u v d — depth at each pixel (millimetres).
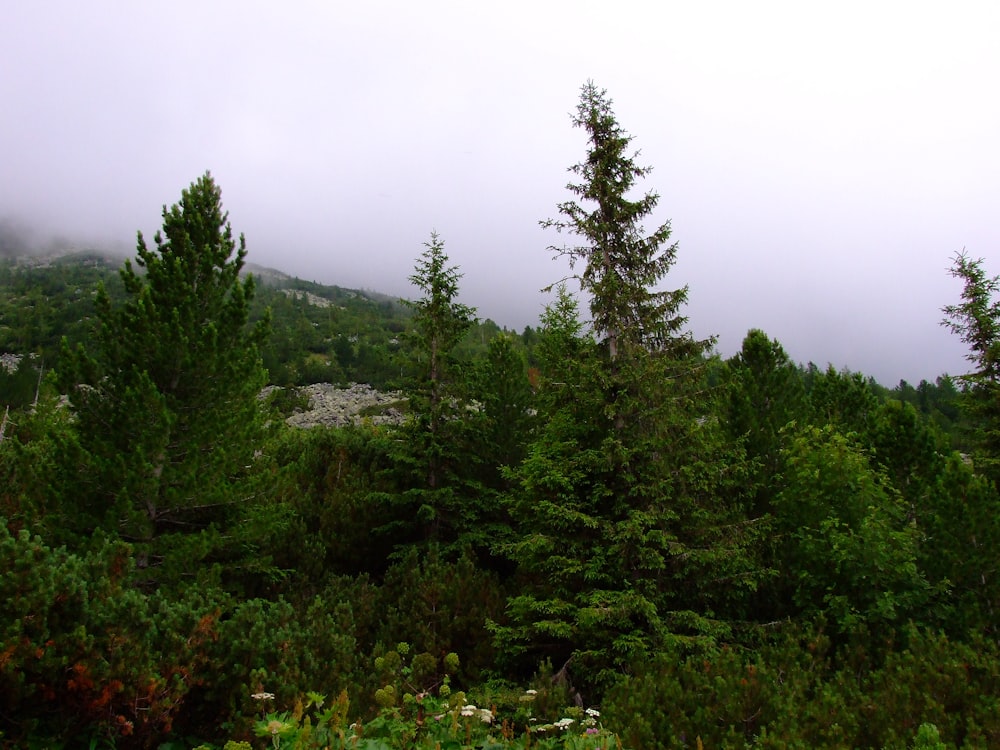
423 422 17031
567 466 11055
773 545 11250
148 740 4863
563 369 11898
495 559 16484
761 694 6203
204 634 5617
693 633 9969
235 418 11094
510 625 11398
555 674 10023
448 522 16500
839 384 27828
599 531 10656
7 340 84938
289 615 7098
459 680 10258
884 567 9742
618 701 6625
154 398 9852
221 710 5414
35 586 4664
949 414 68875
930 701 5844
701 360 11586
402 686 6785
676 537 10430
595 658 9570
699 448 11180
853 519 11336
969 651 6832
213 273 11688
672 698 6438
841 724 5660
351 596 11820
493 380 18969
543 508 10836
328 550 15039
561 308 18797
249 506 11555
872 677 7020
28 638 4473
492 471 17875
